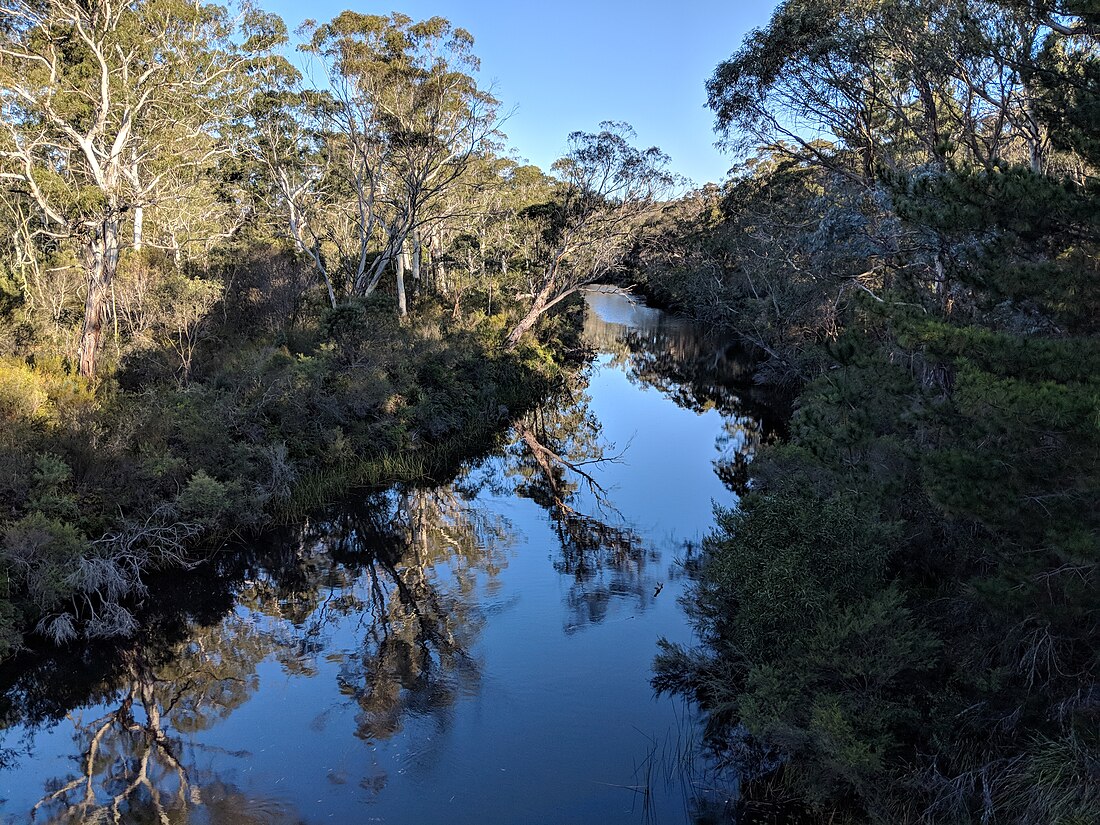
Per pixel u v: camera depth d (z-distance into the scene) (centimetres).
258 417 1429
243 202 2938
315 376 1569
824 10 1568
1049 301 550
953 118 1512
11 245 2508
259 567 1184
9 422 1034
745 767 654
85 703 791
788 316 2542
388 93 2383
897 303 678
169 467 1087
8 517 912
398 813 608
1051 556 501
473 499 1562
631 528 1380
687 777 646
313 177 2683
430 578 1134
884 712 561
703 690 788
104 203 1638
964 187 567
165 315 1697
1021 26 778
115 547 997
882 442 767
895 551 731
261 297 2225
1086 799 432
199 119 2408
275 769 668
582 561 1202
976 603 600
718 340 4262
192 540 1121
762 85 1777
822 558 642
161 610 1003
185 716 761
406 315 2475
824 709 553
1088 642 532
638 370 3531
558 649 892
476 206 3356
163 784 650
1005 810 483
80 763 684
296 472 1412
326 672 848
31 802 625
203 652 899
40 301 1980
